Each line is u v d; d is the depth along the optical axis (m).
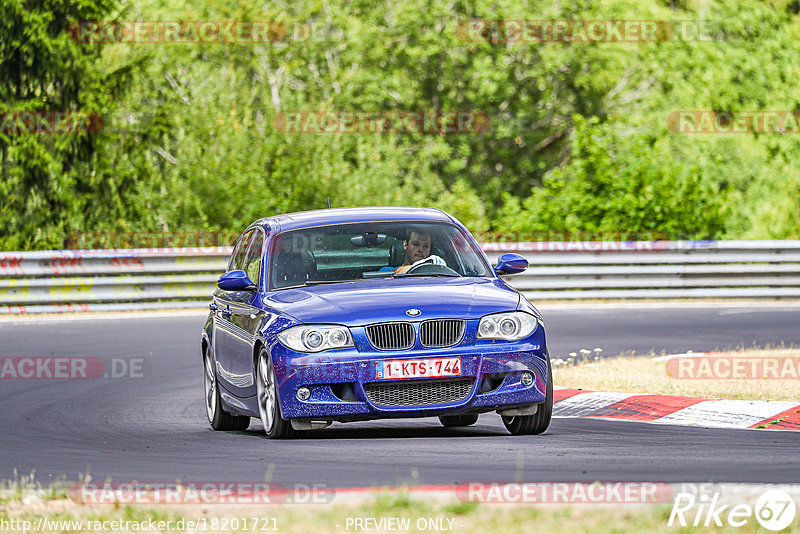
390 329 30.31
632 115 141.50
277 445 30.64
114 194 113.94
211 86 113.69
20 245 110.75
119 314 74.38
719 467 25.86
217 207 107.38
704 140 137.50
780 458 27.08
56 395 46.09
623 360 49.12
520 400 30.72
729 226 130.50
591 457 27.48
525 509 20.42
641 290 79.31
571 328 63.88
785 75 145.00
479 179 145.12
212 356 37.47
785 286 80.44
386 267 34.25
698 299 79.75
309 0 143.12
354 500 21.73
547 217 95.00
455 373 30.19
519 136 144.38
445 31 139.88
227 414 36.75
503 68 140.75
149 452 31.16
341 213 36.44
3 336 63.75
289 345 30.52
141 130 115.25
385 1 146.00
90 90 114.12
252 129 110.12
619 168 97.44
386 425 36.66
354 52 143.25
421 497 21.75
